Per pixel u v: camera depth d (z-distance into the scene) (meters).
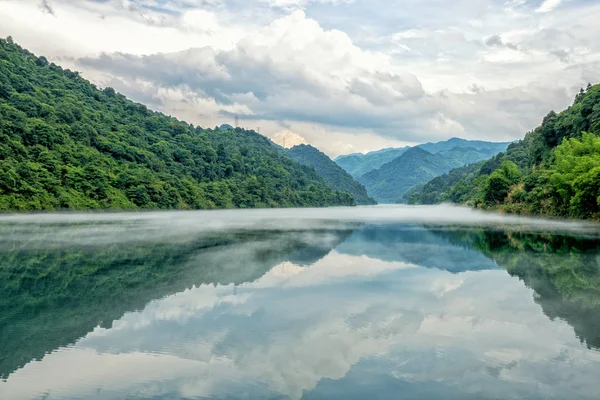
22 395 9.65
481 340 12.91
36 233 44.19
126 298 17.92
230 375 10.62
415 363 11.29
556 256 29.11
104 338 13.17
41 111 111.62
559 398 9.41
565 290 19.31
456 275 22.83
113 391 9.85
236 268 24.69
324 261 27.34
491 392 9.69
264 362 11.36
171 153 152.25
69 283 20.67
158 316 15.32
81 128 114.38
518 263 26.48
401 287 19.95
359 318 15.06
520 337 13.17
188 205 127.38
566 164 66.62
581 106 92.25
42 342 12.83
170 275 22.66
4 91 112.31
